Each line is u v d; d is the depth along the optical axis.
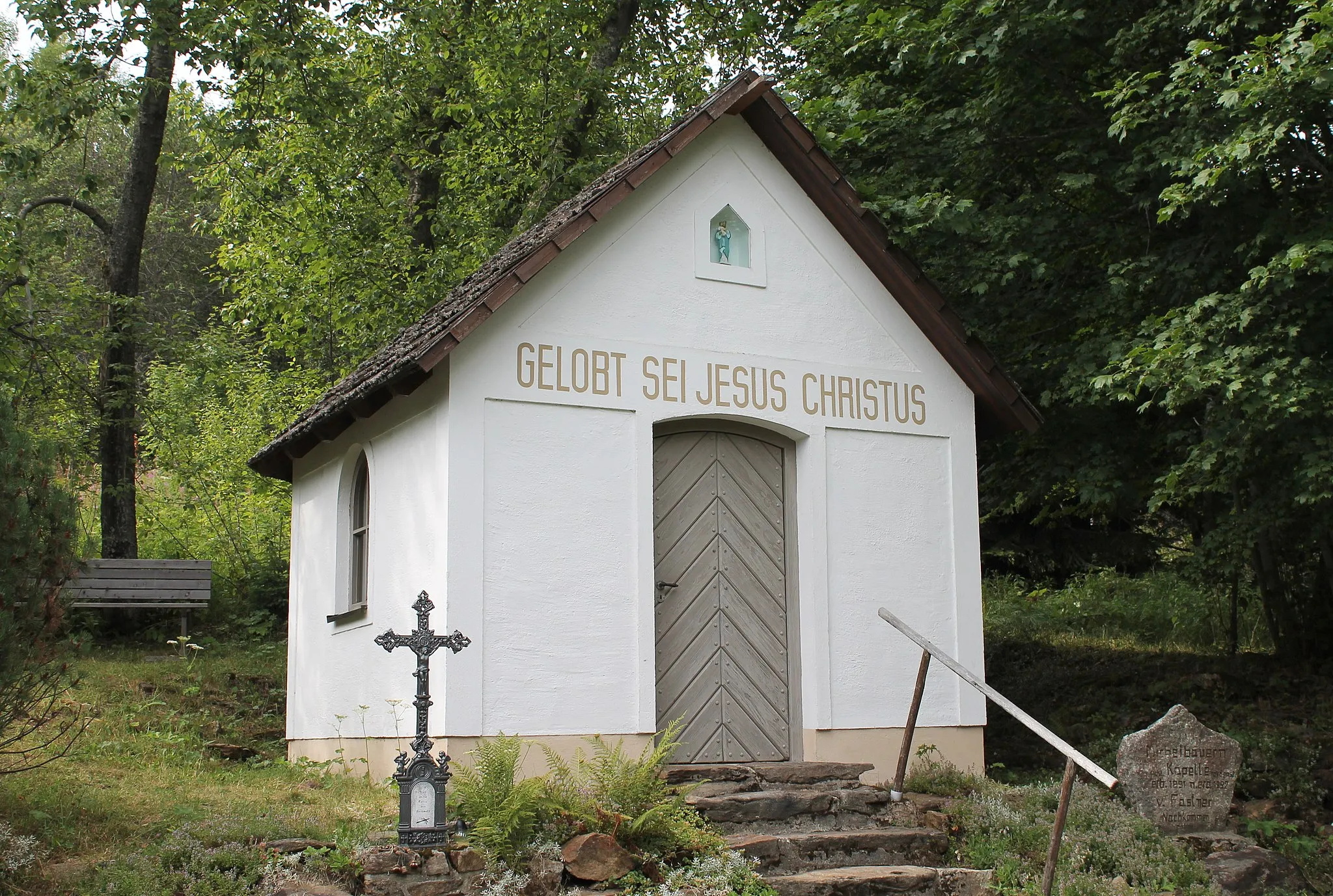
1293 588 14.72
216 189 21.16
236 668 14.98
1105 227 12.91
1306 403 10.09
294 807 8.09
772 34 22.02
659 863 7.14
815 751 9.98
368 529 10.78
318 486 12.40
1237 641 16.50
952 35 12.48
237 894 6.46
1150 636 18.69
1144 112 11.29
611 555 9.43
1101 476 12.52
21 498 6.81
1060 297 13.06
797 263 10.70
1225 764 9.68
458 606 8.78
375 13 20.14
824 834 8.14
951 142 13.18
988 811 8.92
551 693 9.01
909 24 12.76
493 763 7.43
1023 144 13.41
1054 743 7.91
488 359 9.20
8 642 6.67
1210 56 10.95
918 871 7.73
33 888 6.32
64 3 15.88
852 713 10.23
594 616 9.27
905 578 10.73
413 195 22.39
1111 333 12.43
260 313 20.77
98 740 10.12
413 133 21.62
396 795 8.67
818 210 10.88
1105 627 19.31
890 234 11.16
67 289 17.78
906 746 9.27
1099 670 15.73
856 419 10.73
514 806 6.93
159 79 17.41
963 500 11.16
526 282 8.98
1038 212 12.88
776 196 10.68
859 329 10.91
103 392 17.64
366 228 20.09
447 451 8.98
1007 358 13.29
